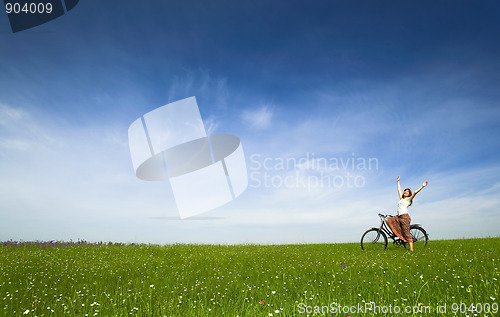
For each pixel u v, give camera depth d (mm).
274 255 10328
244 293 5359
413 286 5426
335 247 12992
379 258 8797
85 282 6285
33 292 5348
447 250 9930
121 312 4465
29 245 13031
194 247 13242
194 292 5430
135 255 10656
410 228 11094
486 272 6062
